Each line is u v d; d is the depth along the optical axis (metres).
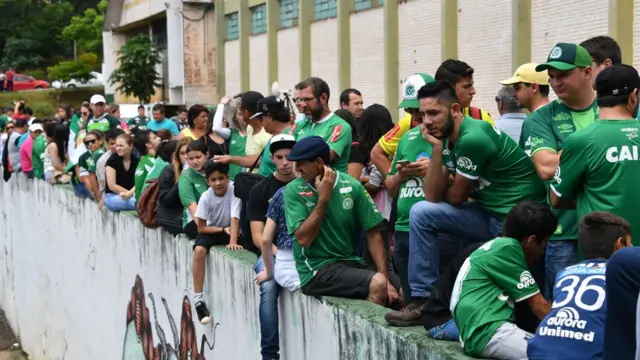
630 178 3.94
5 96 41.78
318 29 14.88
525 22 9.80
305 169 5.28
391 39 12.62
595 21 8.66
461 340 3.83
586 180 4.06
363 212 5.43
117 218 10.31
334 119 6.28
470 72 5.20
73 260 12.77
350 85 14.04
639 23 8.20
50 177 14.09
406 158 5.21
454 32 11.20
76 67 45.12
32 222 15.70
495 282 3.83
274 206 5.80
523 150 4.66
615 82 4.01
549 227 3.91
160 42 23.72
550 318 3.43
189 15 19.70
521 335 3.68
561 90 4.52
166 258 8.59
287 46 16.08
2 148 19.06
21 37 56.19
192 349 7.96
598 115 4.42
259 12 17.23
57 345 14.10
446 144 4.61
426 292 4.56
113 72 23.89
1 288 19.50
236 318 6.75
